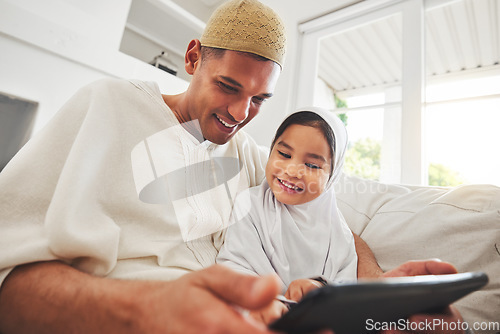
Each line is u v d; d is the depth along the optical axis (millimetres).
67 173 418
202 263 554
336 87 1871
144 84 623
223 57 531
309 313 190
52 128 472
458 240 634
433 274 393
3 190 402
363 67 1749
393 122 1516
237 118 571
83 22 1187
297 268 670
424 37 1478
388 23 1616
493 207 635
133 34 1910
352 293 193
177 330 205
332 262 668
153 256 498
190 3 2379
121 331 249
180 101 655
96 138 476
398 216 778
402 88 1451
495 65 1647
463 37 1734
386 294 217
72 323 282
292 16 1979
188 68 625
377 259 745
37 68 1033
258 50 523
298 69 1907
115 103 546
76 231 385
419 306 296
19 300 323
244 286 199
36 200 420
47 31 1052
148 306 237
